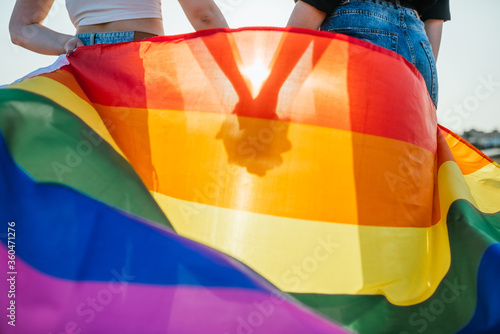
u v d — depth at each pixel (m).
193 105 1.35
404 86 1.44
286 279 1.20
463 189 1.45
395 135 1.38
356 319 1.14
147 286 0.98
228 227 1.24
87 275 0.98
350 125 1.33
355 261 1.24
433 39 2.06
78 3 1.67
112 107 1.40
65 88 1.35
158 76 1.41
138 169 1.33
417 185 1.40
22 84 1.26
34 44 1.73
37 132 1.15
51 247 1.00
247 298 0.99
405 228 1.34
